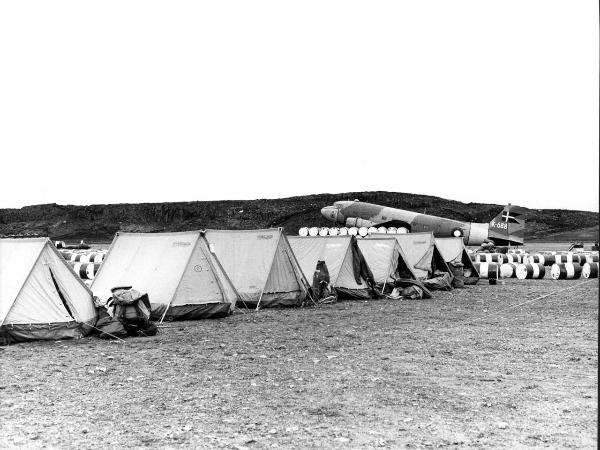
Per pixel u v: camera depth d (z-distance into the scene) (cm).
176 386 920
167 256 1792
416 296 2306
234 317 1788
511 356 1145
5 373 1025
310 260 2361
